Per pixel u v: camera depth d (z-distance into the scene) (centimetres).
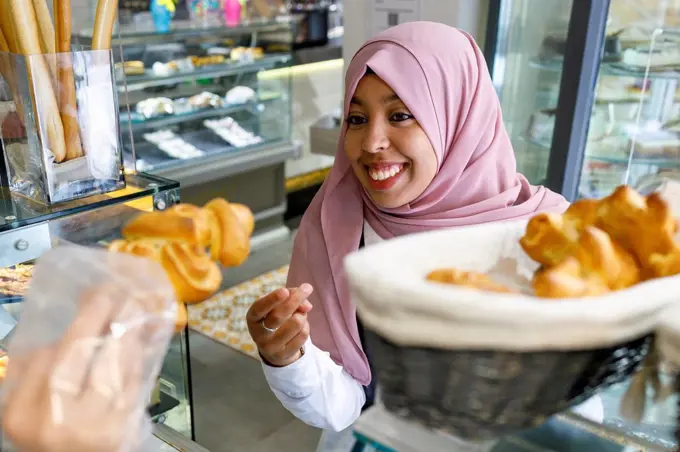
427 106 97
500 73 246
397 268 38
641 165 243
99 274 38
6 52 92
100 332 36
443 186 105
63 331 36
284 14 349
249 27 322
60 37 92
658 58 228
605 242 38
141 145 299
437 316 33
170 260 39
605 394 45
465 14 241
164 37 289
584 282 37
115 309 37
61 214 92
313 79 421
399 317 34
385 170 99
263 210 349
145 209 100
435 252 41
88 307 36
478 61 108
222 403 211
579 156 218
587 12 195
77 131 97
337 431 98
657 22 224
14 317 81
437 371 35
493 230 43
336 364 104
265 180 346
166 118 302
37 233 91
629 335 36
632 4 222
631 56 229
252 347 245
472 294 34
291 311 85
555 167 220
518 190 111
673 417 44
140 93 293
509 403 37
